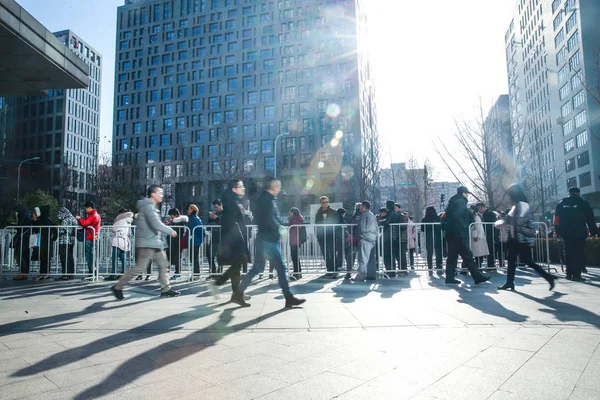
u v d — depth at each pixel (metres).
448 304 6.12
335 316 5.39
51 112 85.06
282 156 71.94
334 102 70.81
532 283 8.22
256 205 6.31
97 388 3.01
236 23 77.19
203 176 66.94
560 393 2.82
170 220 10.55
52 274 10.03
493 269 10.56
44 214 10.49
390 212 10.41
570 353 3.68
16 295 7.55
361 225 9.23
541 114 67.44
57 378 3.22
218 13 78.25
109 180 48.81
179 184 61.72
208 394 2.88
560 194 59.72
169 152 77.50
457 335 4.36
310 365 3.48
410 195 40.38
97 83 95.25
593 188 49.69
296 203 70.25
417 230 11.68
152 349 3.99
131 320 5.30
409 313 5.51
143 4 82.44
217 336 4.46
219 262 6.61
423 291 7.45
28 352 3.92
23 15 10.59
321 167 69.88
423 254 11.34
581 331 4.43
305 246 10.48
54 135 84.00
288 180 71.31
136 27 82.25
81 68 13.51
